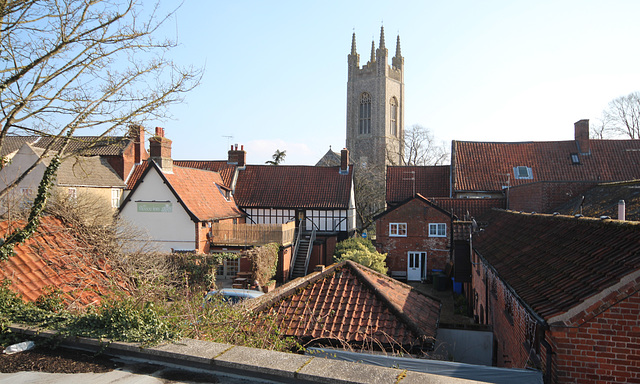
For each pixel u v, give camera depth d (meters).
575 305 6.49
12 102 7.80
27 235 8.33
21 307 6.46
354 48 73.94
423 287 26.98
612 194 16.00
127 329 5.60
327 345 9.80
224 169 36.91
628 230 7.47
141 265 12.42
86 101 8.48
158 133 27.75
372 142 71.62
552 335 6.58
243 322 7.93
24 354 5.32
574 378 6.48
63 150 8.93
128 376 4.79
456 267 20.03
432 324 11.09
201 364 4.95
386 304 10.72
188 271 20.41
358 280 11.73
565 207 18.72
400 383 4.27
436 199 29.33
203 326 6.78
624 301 6.34
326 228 33.94
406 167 37.47
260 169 37.31
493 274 12.11
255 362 4.79
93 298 8.82
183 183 28.94
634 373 6.29
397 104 75.19
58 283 8.87
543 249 10.10
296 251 30.16
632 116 47.56
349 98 73.94
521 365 8.67
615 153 32.94
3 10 7.17
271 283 23.42
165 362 5.12
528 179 32.19
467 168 33.59
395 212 28.84
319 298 11.30
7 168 27.23
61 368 4.96
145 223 27.33
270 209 34.50
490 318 13.06
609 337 6.38
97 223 12.70
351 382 4.31
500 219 18.25
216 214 29.67
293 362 4.79
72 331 5.61
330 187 35.12
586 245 8.41
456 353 12.09
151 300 7.05
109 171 32.81
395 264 28.88
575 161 32.75
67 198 11.62
